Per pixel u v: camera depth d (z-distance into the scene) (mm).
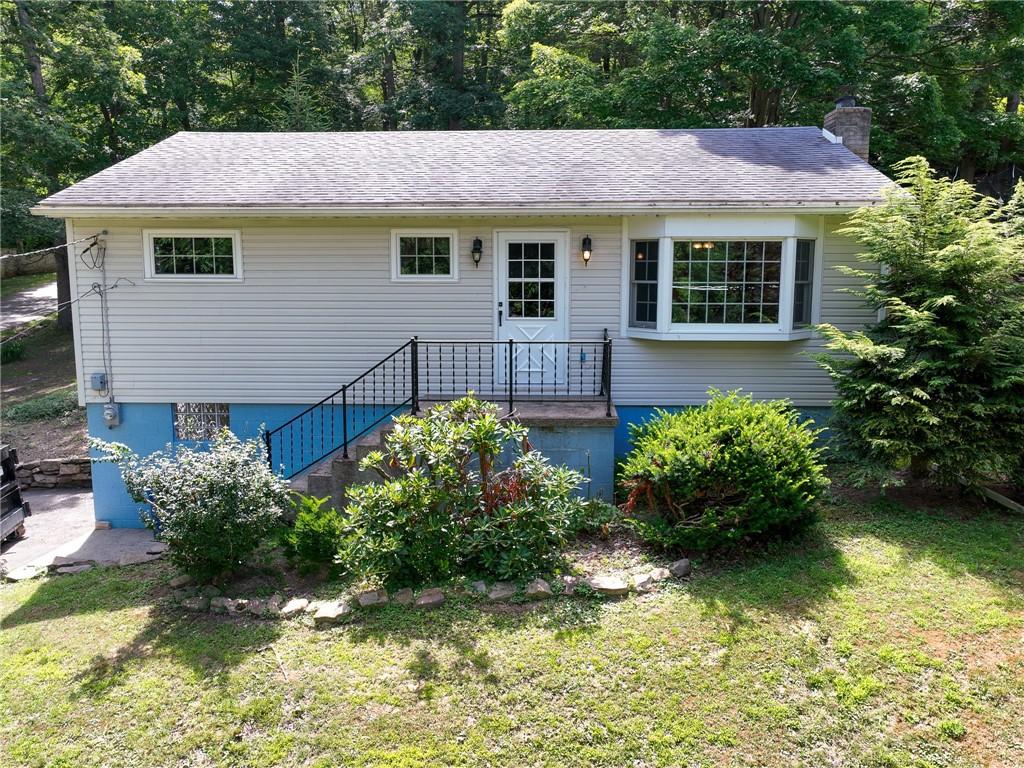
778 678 3828
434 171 8688
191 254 8266
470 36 25688
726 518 5145
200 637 4645
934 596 4547
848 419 6551
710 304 7941
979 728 3412
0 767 3463
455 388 8500
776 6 15617
